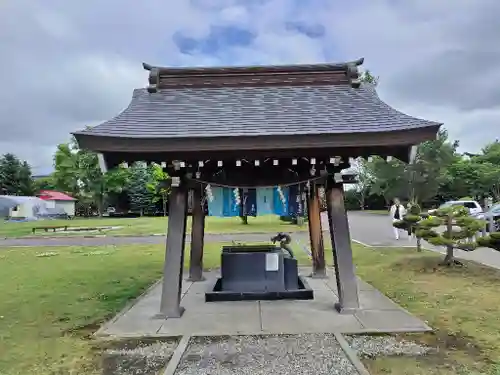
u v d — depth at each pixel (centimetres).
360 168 4891
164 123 636
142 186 5256
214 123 637
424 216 1181
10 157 5831
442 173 3812
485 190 4169
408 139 580
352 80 750
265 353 505
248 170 700
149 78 743
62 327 638
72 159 5297
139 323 635
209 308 712
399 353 500
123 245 1836
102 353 522
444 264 1105
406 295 796
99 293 875
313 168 681
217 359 489
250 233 2269
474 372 445
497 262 1165
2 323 662
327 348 518
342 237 688
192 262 979
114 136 570
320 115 660
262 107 695
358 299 701
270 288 794
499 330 583
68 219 4566
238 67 761
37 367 481
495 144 4781
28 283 990
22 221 4097
